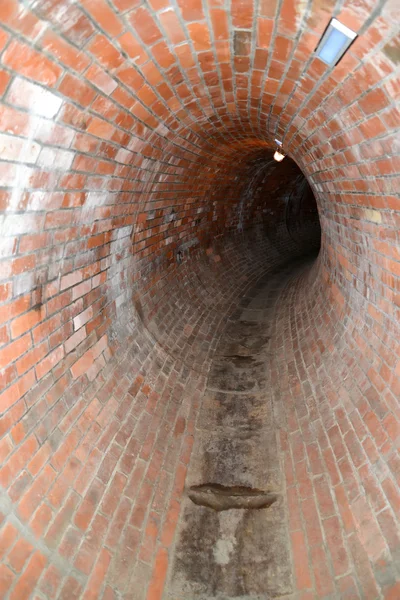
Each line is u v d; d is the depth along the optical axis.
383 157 3.27
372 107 2.95
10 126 2.56
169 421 5.80
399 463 3.77
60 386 4.04
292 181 15.40
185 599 3.87
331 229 6.41
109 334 5.30
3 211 2.84
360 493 4.07
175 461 5.31
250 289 11.68
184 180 7.21
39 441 3.60
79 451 4.11
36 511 3.38
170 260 8.12
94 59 2.79
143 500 4.54
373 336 4.81
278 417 6.08
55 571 3.29
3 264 3.02
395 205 3.53
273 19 2.74
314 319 7.45
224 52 3.45
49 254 3.66
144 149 4.74
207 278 10.28
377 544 3.60
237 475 5.20
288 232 17.86
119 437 4.79
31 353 3.52
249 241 14.23
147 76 3.44
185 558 4.21
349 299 5.80
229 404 6.54
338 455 4.66
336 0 2.28
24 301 3.36
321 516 4.30
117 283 5.58
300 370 6.68
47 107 2.76
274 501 4.77
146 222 6.32
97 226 4.55
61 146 3.16
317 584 3.79
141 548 4.11
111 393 5.00
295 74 3.45
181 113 4.78
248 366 7.63
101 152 3.80
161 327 7.22
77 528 3.69
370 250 4.56
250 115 5.61
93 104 3.20
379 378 4.50
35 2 2.10
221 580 4.02
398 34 2.23
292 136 5.36
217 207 10.61
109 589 3.59
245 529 4.49
